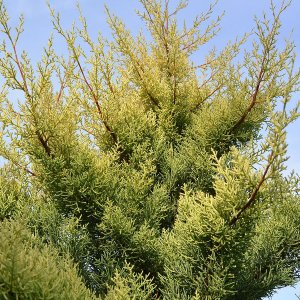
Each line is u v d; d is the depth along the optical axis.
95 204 7.59
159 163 9.09
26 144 7.12
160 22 9.36
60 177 7.36
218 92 9.82
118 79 8.21
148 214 8.01
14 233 4.37
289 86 5.20
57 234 7.37
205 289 6.54
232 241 6.13
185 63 9.56
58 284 4.18
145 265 7.59
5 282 3.80
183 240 6.61
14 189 8.05
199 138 8.99
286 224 8.09
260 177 5.69
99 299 5.07
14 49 6.61
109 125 8.19
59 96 7.82
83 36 7.57
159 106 9.68
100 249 7.69
